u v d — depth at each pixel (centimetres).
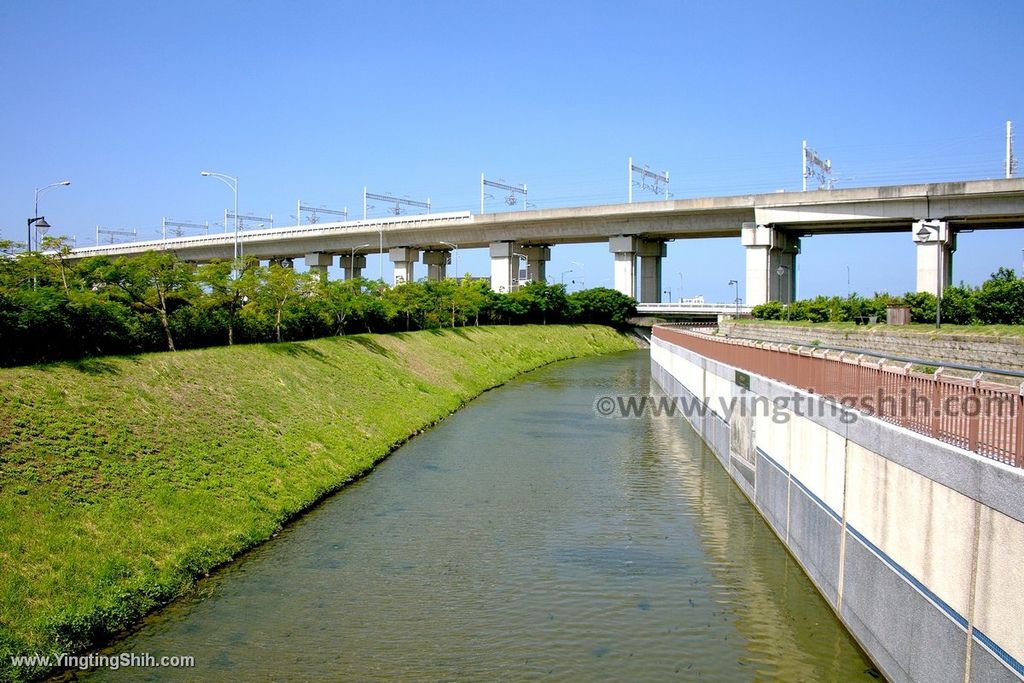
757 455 2542
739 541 2217
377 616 1686
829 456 1745
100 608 1565
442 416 4350
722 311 10219
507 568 1984
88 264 3167
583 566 2005
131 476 2056
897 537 1349
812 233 9475
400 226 11131
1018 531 974
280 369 3538
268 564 1984
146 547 1820
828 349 2028
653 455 3409
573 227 10612
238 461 2484
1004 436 1086
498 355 7175
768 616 1697
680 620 1677
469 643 1565
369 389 4103
